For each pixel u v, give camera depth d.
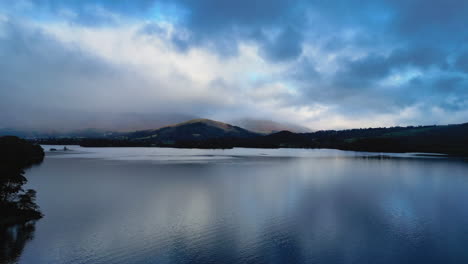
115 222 58.47
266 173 142.75
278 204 74.75
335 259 42.66
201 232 53.22
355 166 178.00
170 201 77.81
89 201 76.88
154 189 95.75
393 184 107.94
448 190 95.44
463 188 99.19
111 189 95.44
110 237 50.22
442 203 75.81
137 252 44.47
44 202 75.12
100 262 41.09
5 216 54.56
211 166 176.12
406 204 74.75
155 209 69.06
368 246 47.16
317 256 43.59
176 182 111.69
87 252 44.16
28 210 59.94
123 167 166.00
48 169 151.50
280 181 115.56
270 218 62.00
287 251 45.22
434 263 41.53
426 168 164.75
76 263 40.66
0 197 56.91
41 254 43.06
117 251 44.69
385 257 43.31
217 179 120.06
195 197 83.31
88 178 120.12
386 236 51.50
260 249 45.97
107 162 198.38
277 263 41.34
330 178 124.50
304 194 88.31
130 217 62.09
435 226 56.75
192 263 41.16
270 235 51.91
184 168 163.62
